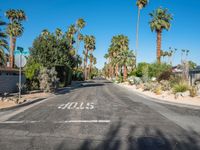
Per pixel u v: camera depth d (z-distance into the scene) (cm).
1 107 1561
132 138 859
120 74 8200
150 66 4741
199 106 1734
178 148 750
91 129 995
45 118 1244
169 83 3133
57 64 4169
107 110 1534
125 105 1808
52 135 898
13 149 735
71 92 3181
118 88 4300
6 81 2617
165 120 1205
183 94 2433
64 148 745
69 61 4675
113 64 9456
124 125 1077
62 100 2152
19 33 5391
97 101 2070
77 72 8600
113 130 979
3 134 913
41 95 2488
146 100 2227
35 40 4262
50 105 1791
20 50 1956
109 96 2592
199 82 3102
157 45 5056
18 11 5412
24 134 913
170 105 1859
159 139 848
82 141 820
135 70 6266
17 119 1217
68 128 1013
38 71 3186
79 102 1988
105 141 820
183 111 1529
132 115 1347
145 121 1173
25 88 2711
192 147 761
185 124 1109
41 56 4128
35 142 808
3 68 3244
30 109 1577
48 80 2805
